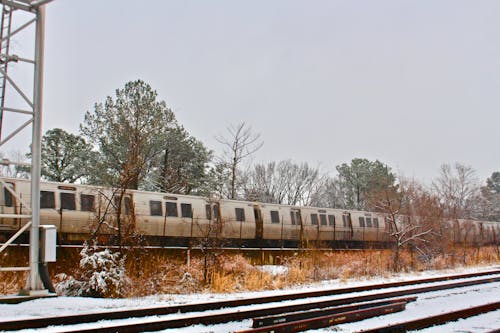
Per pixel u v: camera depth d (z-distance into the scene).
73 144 43.44
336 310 11.75
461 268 29.97
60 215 21.91
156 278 16.92
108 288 14.81
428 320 10.71
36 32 13.56
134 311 11.02
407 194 32.91
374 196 37.12
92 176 36.38
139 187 38.75
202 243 20.48
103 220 16.38
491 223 46.62
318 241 29.86
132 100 38.00
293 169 66.50
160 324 9.73
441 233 31.92
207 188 42.16
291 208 33.38
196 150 43.69
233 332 9.06
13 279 15.60
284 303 13.81
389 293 15.89
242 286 18.23
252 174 63.22
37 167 13.42
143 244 21.00
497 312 12.85
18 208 20.14
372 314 11.80
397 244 27.77
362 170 68.81
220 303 12.76
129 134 24.06
